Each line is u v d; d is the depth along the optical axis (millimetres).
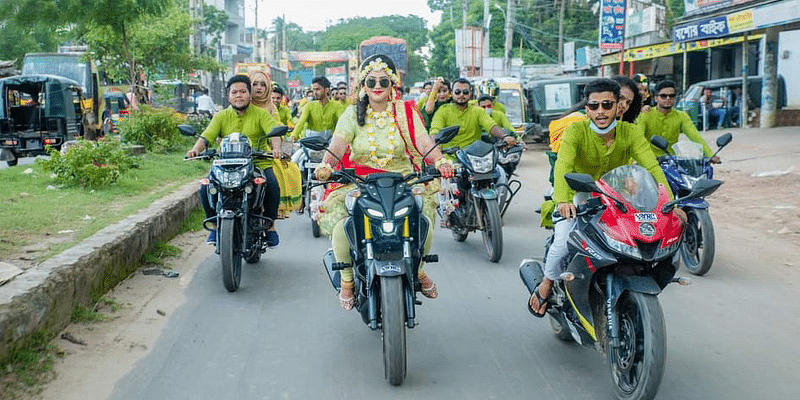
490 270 7066
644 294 3742
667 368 4504
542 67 40469
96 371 4445
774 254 7422
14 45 22469
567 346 4941
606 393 4160
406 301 4328
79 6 10281
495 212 7281
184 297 6078
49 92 17812
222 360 4684
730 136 6355
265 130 7020
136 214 7582
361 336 5164
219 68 28734
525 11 47719
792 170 12531
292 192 7066
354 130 4777
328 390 4227
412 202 4344
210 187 6332
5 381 4121
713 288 6258
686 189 6523
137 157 13688
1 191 9203
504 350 4875
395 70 4715
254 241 6762
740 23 17688
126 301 5840
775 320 5410
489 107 11422
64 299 5055
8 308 4387
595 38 46000
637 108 5461
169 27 25172
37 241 6277
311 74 78625
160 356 4730
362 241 4352
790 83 21969
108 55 22000
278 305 5902
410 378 4402
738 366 4527
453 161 8078
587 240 3924
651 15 30500
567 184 4145
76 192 9320
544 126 22156
